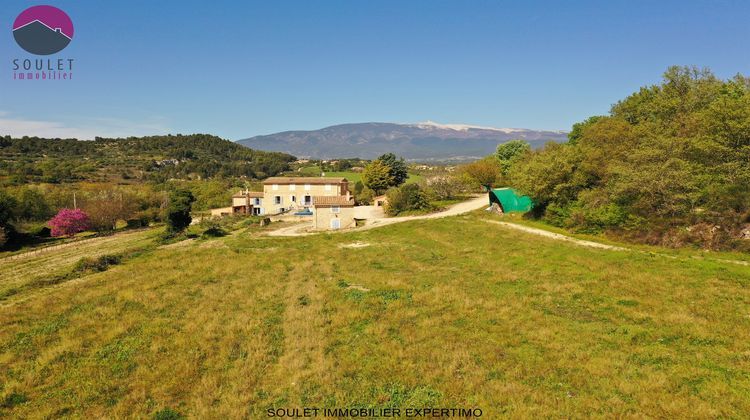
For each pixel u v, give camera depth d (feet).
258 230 156.97
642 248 86.43
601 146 134.10
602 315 50.03
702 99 134.82
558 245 93.91
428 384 35.63
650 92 176.55
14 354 45.37
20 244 158.81
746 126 86.69
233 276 81.35
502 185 233.76
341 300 61.00
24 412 33.86
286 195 238.68
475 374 36.70
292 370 39.17
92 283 77.77
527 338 44.29
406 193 193.36
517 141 275.39
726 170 88.63
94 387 37.65
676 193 90.12
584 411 30.42
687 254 78.59
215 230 147.54
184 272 84.53
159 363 42.24
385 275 76.02
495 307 54.80
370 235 129.18
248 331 50.03
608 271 68.69
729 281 58.95
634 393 32.45
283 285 72.23
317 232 147.13
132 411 33.60
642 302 52.90
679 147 99.30
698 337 41.57
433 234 120.88
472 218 146.30
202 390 36.09
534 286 63.31
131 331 51.90
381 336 46.55
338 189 237.04
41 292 74.59
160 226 208.44
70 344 47.37
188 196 152.05
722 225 81.10
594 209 108.17
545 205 135.44
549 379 35.45
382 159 303.27
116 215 197.67
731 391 31.50
